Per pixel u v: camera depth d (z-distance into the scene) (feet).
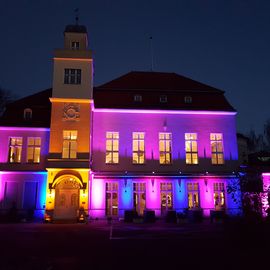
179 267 32.30
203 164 102.78
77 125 91.61
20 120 100.73
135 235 57.62
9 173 94.68
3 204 92.84
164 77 120.06
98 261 35.27
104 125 101.91
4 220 86.12
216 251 40.68
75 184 88.17
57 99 92.17
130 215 87.20
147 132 103.04
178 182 99.45
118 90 108.78
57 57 95.20
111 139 101.81
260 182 56.34
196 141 104.68
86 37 101.35
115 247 44.55
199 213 86.43
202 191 99.76
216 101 110.83
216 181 100.99
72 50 96.02
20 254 39.09
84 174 88.63
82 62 95.91
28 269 29.81
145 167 100.53
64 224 80.53
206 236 55.88
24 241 49.93
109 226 74.79
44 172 95.30
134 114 103.91
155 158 101.45
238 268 31.50
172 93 111.14
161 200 98.53
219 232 61.41
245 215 44.60
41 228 69.72
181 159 102.32
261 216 43.34
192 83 118.62
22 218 87.40
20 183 94.58
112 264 33.76
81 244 47.11
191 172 101.55
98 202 94.99
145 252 40.75
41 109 104.01
